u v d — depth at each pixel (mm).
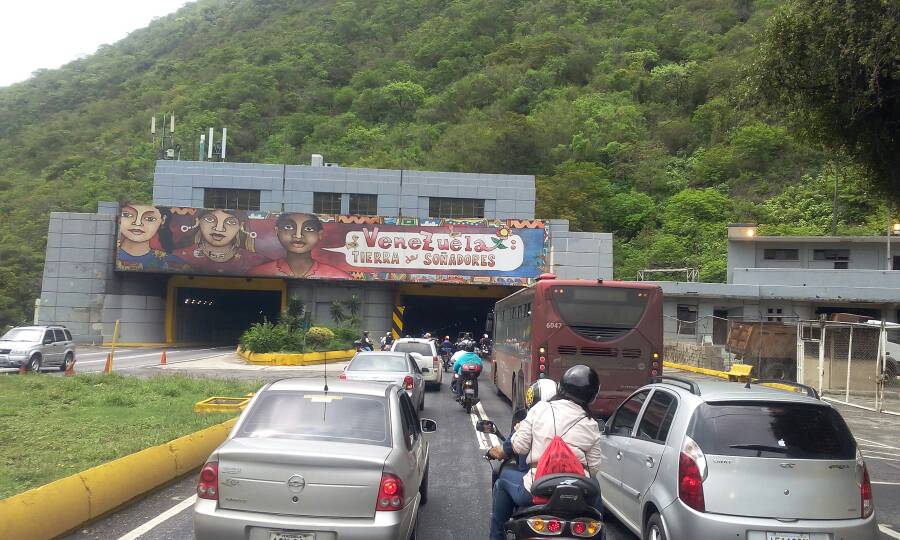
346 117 95375
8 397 16156
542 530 4887
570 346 14719
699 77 93625
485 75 100188
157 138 88938
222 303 62531
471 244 47281
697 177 79812
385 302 49031
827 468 5625
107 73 138875
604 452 7902
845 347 25609
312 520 5414
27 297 60031
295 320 39969
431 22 125625
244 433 6113
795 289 42500
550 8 122750
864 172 12508
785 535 5449
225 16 160750
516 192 50531
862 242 46906
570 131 86250
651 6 119812
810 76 11320
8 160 100562
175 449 9734
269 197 49500
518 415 6473
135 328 48438
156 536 7027
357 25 127875
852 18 10328
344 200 49875
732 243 49219
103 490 7668
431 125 91500
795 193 72438
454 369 19906
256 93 102062
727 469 5641
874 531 5590
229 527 5398
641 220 74438
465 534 7500
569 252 48281
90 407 15094
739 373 27891
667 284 44344
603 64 101250
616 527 7918
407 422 7031
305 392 6598
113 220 48219
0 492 7594
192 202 49531
